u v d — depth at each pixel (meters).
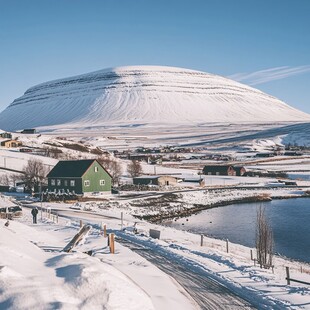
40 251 17.48
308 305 17.08
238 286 19.66
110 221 49.16
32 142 155.75
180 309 15.35
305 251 42.84
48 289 11.89
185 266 23.66
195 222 62.56
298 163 159.25
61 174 77.44
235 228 57.16
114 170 101.00
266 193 93.75
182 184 104.00
